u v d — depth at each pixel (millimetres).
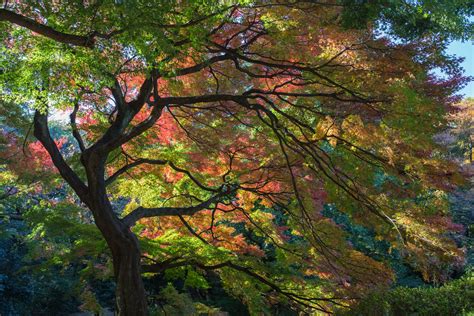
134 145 9438
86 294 8742
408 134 6707
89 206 8008
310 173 8938
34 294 16844
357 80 7133
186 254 8844
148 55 5555
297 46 7199
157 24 4773
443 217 7348
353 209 8078
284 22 6805
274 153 9070
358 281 8508
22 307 16312
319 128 7211
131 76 8648
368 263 8492
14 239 17672
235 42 7832
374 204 7797
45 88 6172
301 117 8477
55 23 4945
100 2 4461
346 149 7801
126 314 7711
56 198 17469
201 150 9883
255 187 9859
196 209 9133
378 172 8062
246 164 9703
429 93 6840
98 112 8953
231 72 8969
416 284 16031
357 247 16609
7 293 16344
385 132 6684
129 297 7738
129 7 4188
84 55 5312
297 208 9352
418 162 6789
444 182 6988
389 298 10297
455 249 6949
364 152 7391
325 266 8727
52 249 13680
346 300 8727
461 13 5230
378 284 8492
